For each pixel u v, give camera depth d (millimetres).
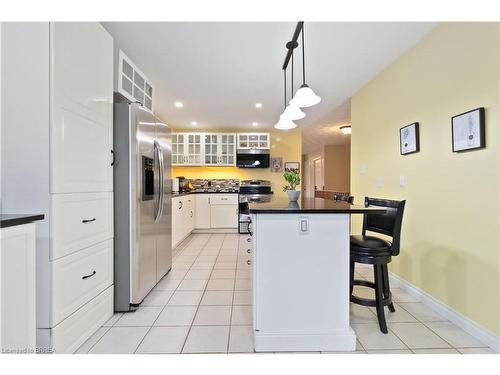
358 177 3352
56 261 1398
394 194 2600
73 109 1523
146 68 2705
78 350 1563
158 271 2564
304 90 2021
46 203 1357
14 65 1365
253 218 1634
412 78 2311
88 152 1669
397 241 1752
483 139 1629
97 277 1776
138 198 2061
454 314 1868
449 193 1918
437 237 2041
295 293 1593
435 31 2027
